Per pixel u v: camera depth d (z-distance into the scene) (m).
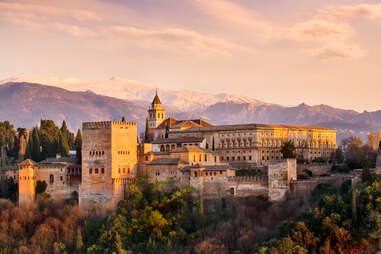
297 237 177.25
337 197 196.38
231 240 194.12
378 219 175.62
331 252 171.88
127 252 196.62
